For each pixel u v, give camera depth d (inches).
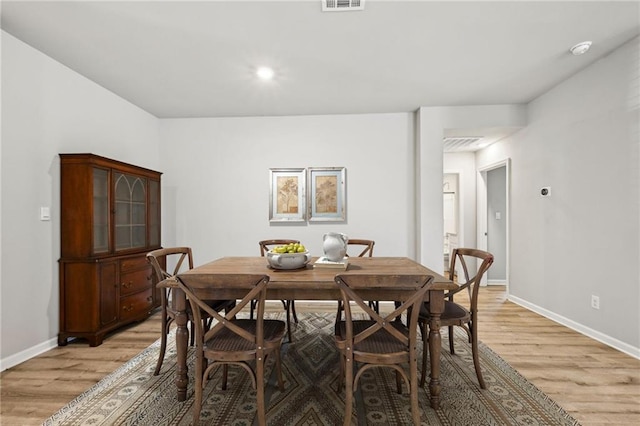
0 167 85.4
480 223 193.8
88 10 76.2
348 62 102.7
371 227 154.1
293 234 155.9
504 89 125.3
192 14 77.7
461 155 199.8
